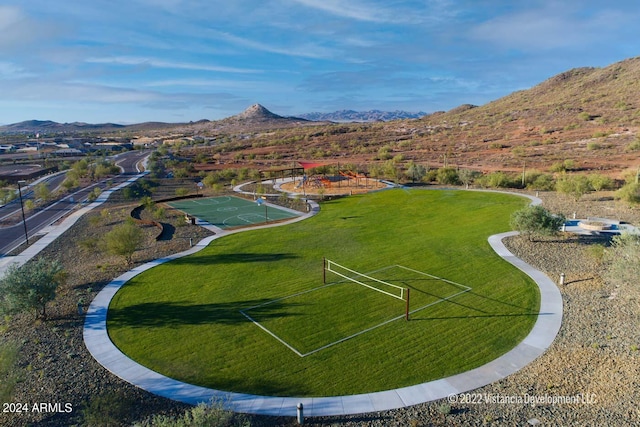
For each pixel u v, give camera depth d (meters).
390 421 10.33
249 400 11.34
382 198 42.81
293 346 14.21
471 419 10.17
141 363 13.25
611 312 15.51
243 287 19.47
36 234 32.34
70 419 10.45
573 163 57.47
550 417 9.94
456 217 33.00
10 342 13.08
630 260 15.96
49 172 77.50
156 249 26.02
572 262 21.34
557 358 12.81
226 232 30.38
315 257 23.84
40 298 16.20
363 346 14.11
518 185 46.28
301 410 10.24
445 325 15.41
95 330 15.45
